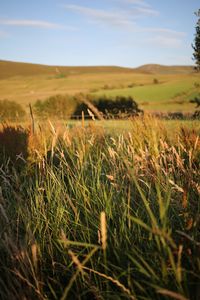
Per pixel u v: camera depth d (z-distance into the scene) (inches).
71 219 94.8
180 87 2743.6
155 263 67.2
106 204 88.6
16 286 74.5
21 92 3474.4
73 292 73.0
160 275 65.3
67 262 79.5
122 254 74.7
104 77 4808.1
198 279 61.9
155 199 90.0
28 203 105.4
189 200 87.8
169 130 193.9
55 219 91.3
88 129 178.9
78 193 101.1
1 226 88.5
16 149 165.6
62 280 78.0
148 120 201.6
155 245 73.7
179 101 2054.6
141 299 65.4
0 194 97.4
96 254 79.0
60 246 85.5
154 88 2940.5
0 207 82.3
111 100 1722.4
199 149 135.7
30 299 69.3
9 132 204.1
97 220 87.2
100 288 71.6
